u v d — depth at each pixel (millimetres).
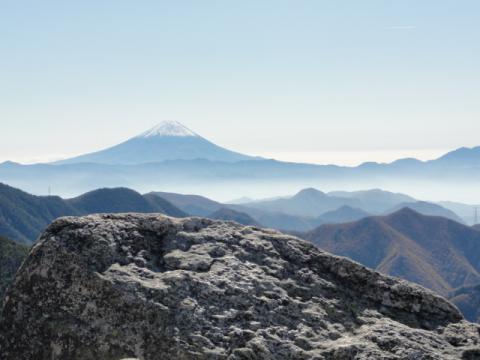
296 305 11234
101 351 10414
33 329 10898
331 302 11688
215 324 10508
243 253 12227
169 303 10602
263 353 9992
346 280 12375
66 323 10711
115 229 11859
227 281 11234
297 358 10086
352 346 10297
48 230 11672
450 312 12094
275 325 10750
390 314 11875
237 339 10297
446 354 10695
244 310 10859
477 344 11156
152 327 10359
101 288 10719
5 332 11102
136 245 11867
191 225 12852
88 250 11234
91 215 12156
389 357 10195
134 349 10281
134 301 10531
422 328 11664
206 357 10000
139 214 12617
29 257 11375
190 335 10250
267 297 11219
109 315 10586
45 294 11016
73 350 10547
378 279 12375
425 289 12375
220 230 12891
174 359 10047
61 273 11023
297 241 13016
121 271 10992
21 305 11117
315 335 10727
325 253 12805
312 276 12141
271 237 12961
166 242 12195
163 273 11297
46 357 10688
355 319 11438
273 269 12031
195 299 10789
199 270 11508
